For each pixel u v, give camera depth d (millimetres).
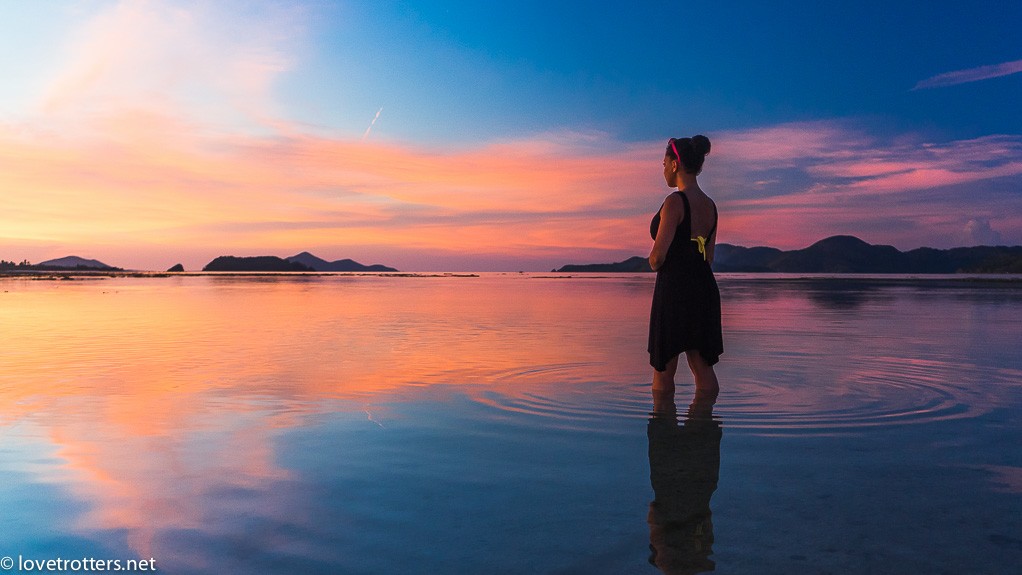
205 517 1967
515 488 2215
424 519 1936
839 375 4676
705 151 4438
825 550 1696
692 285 4105
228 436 2963
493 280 42344
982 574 1557
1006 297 16969
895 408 3531
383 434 2998
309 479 2324
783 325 8750
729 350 6090
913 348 6219
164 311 11508
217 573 1601
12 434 3000
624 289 24266
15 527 1905
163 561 1668
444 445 2793
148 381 4465
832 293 19922
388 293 19953
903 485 2225
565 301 15375
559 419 3312
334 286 27125
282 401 3783
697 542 1752
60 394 4008
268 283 30594
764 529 1844
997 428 3066
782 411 3479
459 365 5195
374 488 2221
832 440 2850
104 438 2926
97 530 1878
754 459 2559
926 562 1624
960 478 2305
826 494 2137
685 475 2350
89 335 7527
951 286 26953
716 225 4352
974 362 5297
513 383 4383
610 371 4910
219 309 12102
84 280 33375
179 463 2531
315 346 6492
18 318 9891
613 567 1607
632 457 2594
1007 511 1973
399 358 5629
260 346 6480
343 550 1723
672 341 4043
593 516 1949
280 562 1659
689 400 3779
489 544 1749
